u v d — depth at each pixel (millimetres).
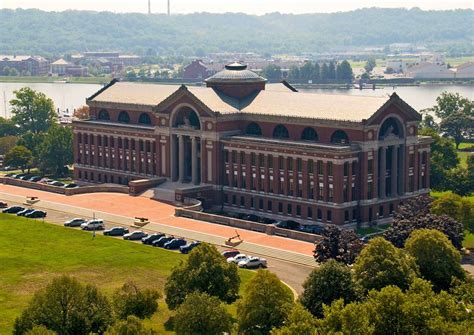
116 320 128625
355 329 114812
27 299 159250
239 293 160000
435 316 120562
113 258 188250
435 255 151625
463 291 138500
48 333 115062
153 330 128750
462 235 179625
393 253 144750
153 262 185125
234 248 196375
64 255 190750
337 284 137250
